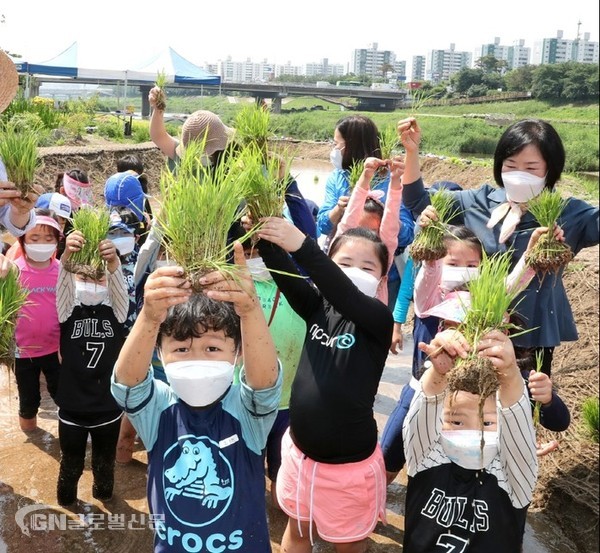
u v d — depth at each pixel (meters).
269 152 3.19
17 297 3.23
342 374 2.96
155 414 2.55
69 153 18.53
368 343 2.99
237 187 2.35
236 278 2.20
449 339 2.48
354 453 2.98
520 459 2.64
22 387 4.72
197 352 2.44
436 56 184.50
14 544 3.62
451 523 2.73
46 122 20.86
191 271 2.20
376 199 4.38
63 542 3.65
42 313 4.50
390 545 3.78
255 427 2.54
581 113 56.84
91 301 3.73
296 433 3.05
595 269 7.72
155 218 2.46
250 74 194.88
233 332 2.47
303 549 3.25
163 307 2.18
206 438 2.50
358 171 4.79
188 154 2.51
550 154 3.47
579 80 61.34
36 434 4.86
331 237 4.84
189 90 33.53
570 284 7.52
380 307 2.92
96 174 19.09
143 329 2.28
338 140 5.18
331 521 3.02
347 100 52.03
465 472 2.74
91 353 3.71
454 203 4.02
